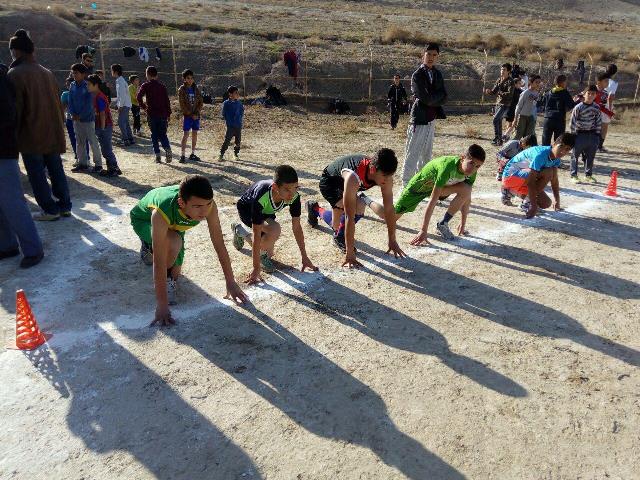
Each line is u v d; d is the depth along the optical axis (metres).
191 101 9.85
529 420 3.20
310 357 3.80
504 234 6.48
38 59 20.73
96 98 8.62
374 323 4.29
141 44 21.98
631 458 2.92
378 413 3.23
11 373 3.58
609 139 14.38
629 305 4.68
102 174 8.81
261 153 11.28
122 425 3.11
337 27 31.31
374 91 20.91
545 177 6.98
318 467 2.82
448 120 18.09
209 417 3.18
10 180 4.99
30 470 2.78
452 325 4.28
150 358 3.76
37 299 4.57
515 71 17.42
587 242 6.27
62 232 6.16
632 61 27.72
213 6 37.00
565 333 4.20
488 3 62.09
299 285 4.93
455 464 2.86
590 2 68.00
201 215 3.88
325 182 5.65
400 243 6.08
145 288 4.79
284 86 20.14
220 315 4.35
